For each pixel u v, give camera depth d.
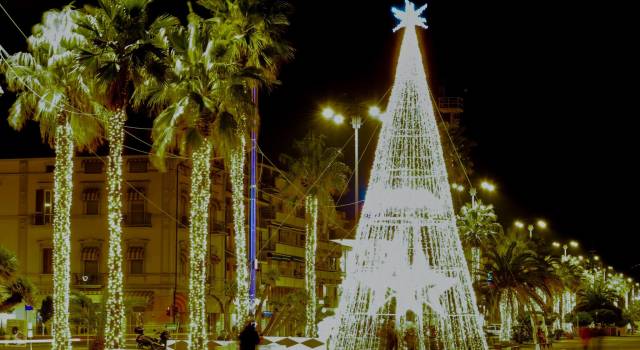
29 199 69.75
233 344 32.25
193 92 31.62
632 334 121.88
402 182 31.70
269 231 84.69
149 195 68.75
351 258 32.66
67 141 35.22
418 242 31.86
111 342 30.12
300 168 62.28
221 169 75.50
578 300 114.38
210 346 32.25
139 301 63.28
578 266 105.00
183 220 69.69
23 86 34.75
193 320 31.83
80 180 69.12
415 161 31.62
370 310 32.75
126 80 30.31
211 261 72.56
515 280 54.50
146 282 67.94
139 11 30.58
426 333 35.00
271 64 35.69
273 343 32.34
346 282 32.75
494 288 54.72
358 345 32.66
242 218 35.72
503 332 55.69
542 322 68.12
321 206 63.78
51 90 33.97
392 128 31.77
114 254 30.39
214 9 35.00
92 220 68.62
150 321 67.12
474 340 34.16
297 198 84.75
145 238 68.31
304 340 32.25
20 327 65.69
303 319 58.00
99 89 30.30
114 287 30.31
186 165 70.44
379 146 32.00
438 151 31.88
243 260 35.38
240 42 33.94
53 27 34.06
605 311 109.75
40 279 68.62
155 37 31.61
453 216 32.19
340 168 62.91
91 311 54.00
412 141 31.66
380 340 32.00
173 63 32.19
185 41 32.09
